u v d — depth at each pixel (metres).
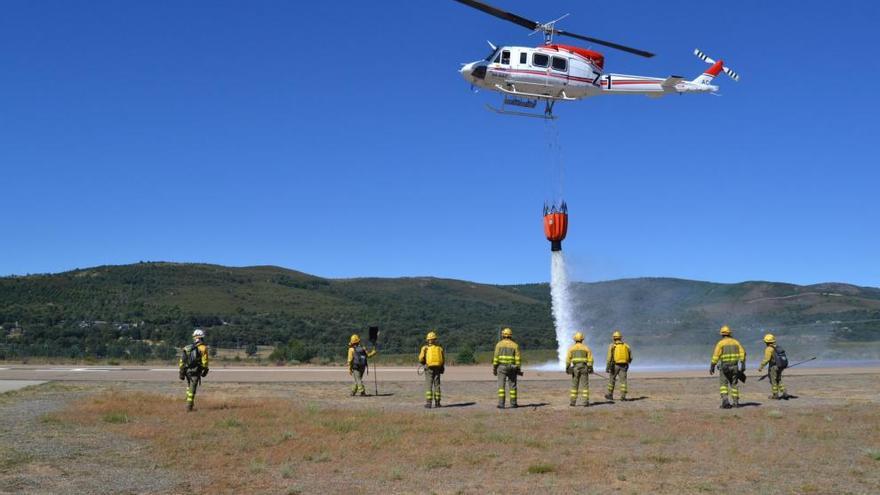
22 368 33.88
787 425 14.26
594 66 30.55
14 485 9.24
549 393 21.72
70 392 21.08
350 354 20.88
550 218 31.89
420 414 16.44
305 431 13.73
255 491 9.14
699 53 34.62
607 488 9.23
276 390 22.48
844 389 21.97
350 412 16.69
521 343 77.75
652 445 12.28
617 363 19.38
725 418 15.37
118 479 9.73
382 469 10.45
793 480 9.61
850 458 11.00
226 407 17.55
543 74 29.45
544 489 9.20
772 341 19.45
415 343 77.06
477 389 22.95
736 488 9.18
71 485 9.33
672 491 9.05
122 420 15.03
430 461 10.91
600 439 12.94
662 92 32.72
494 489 9.21
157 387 23.06
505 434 13.33
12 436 13.01
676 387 23.23
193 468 10.51
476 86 30.23
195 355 16.80
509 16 28.05
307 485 9.46
